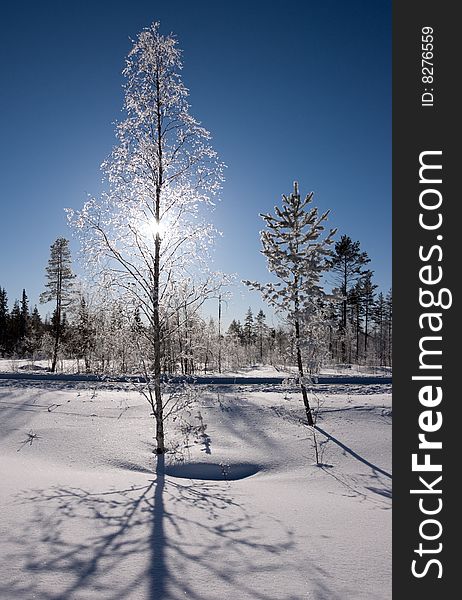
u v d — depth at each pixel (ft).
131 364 38.73
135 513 20.79
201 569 14.65
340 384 71.72
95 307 37.47
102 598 12.26
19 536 16.63
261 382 74.59
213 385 68.23
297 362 51.85
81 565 14.43
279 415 51.78
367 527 20.72
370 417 50.52
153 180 37.37
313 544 17.81
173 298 37.68
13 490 23.29
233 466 37.73
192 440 42.93
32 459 34.86
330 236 50.42
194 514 21.42
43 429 43.83
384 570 15.34
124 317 37.09
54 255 129.59
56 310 130.00
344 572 15.01
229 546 17.06
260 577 14.25
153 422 47.57
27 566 14.06
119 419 48.32
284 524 20.63
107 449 38.63
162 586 13.20
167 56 37.60
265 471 37.65
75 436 41.83
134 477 30.83
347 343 149.07
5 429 43.80
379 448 42.19
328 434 46.09
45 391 61.46
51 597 12.17
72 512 20.13
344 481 33.94
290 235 51.29
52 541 16.37
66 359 145.18
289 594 13.08
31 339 207.92
